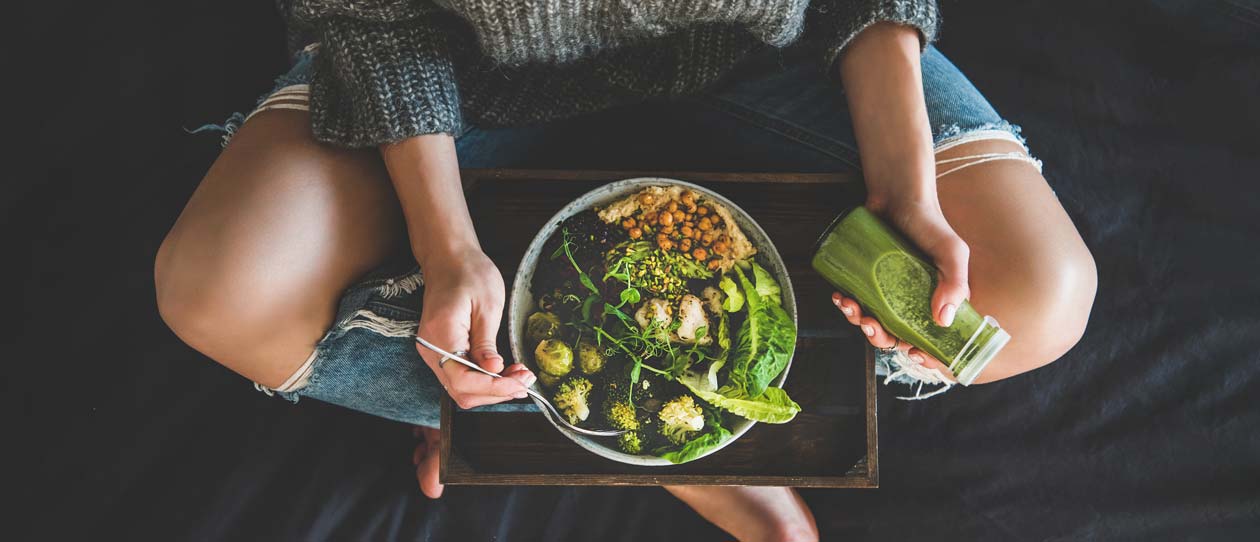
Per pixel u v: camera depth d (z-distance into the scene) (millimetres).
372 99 1017
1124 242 1564
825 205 1141
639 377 1071
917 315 978
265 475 1453
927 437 1498
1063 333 1165
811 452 1091
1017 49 1647
